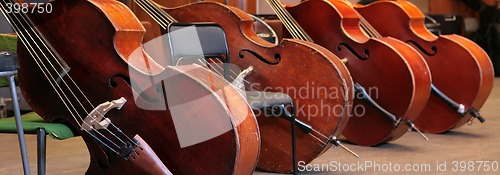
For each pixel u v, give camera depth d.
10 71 2.16
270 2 4.11
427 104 4.66
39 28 2.54
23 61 2.55
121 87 2.46
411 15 4.54
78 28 2.49
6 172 3.49
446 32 7.75
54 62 2.51
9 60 2.15
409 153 3.99
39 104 2.55
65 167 3.63
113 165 2.47
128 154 2.38
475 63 4.46
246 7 5.12
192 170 2.48
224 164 2.46
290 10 4.22
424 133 4.69
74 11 2.50
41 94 2.55
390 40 4.15
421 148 4.14
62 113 2.52
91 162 2.52
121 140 2.45
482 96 4.55
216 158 2.46
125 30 2.49
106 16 2.46
